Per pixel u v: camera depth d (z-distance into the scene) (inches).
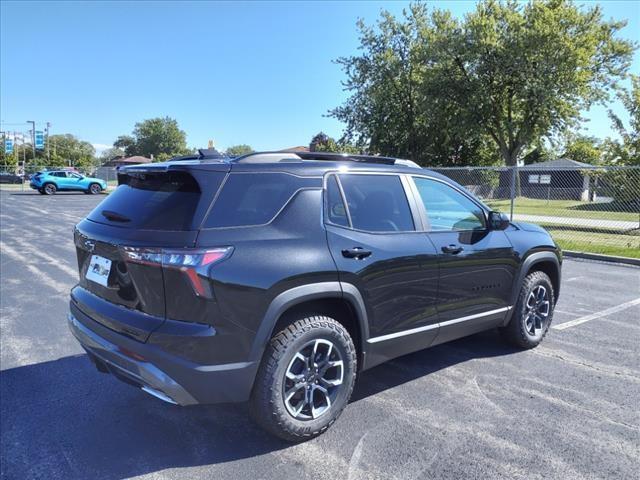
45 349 187.0
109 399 147.5
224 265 108.4
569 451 119.3
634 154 653.9
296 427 119.5
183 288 106.4
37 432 128.7
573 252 433.4
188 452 119.6
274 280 113.0
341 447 121.3
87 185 1406.3
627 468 112.5
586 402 145.4
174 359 106.9
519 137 1364.4
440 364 175.2
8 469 112.7
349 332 135.3
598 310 247.8
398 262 137.4
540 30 1189.1
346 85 1684.3
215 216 112.3
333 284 123.0
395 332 140.2
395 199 146.8
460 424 132.4
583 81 1221.7
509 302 177.9
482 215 172.4
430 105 1413.6
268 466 113.7
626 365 174.4
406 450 119.7
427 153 1729.8
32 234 531.8
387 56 1557.6
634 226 621.6
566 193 1190.9
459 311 158.9
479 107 1336.1
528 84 1226.6
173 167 116.8
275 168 125.5
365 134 1701.5
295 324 119.4
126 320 114.0
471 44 1295.5
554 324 223.5
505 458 116.3
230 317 108.7
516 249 177.2
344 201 134.1
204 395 110.2
